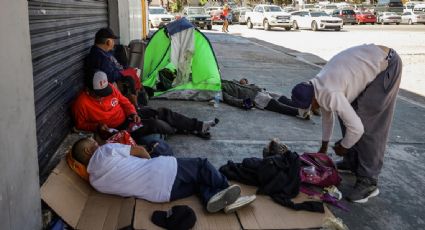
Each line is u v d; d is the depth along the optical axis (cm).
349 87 348
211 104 668
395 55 354
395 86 354
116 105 464
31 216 265
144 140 438
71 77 491
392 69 351
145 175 336
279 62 1211
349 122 341
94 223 306
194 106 664
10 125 232
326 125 397
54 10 416
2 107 221
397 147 516
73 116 470
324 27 2709
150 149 397
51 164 386
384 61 350
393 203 371
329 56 1407
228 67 1077
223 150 475
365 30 2773
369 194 372
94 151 352
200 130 509
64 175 335
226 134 532
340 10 3528
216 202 315
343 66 349
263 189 356
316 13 2833
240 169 380
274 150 405
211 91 691
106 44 549
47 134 387
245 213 327
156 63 743
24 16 253
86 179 353
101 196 342
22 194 250
